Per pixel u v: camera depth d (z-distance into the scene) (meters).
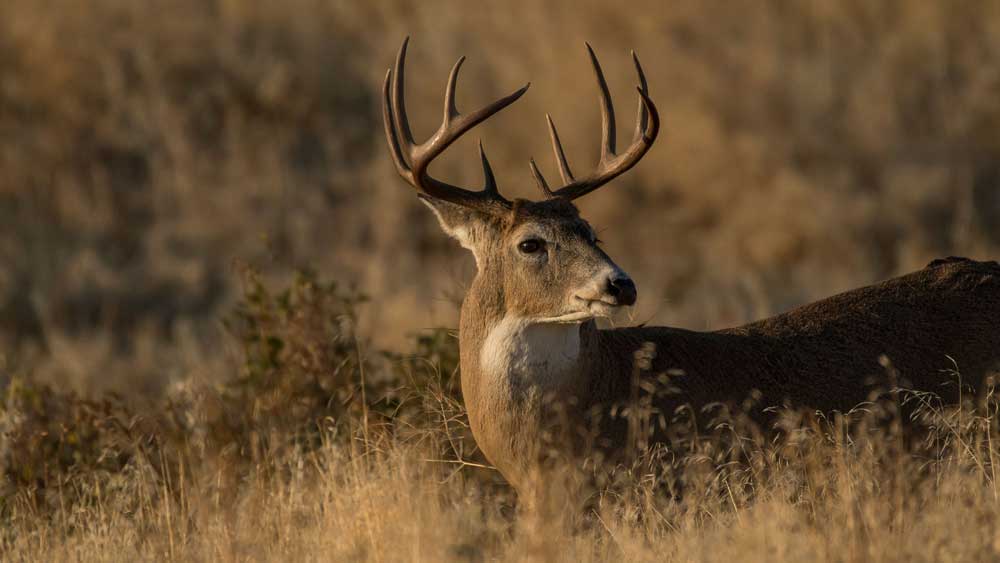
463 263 35.94
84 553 22.97
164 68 66.06
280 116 64.81
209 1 71.19
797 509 21.17
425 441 25.38
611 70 65.69
